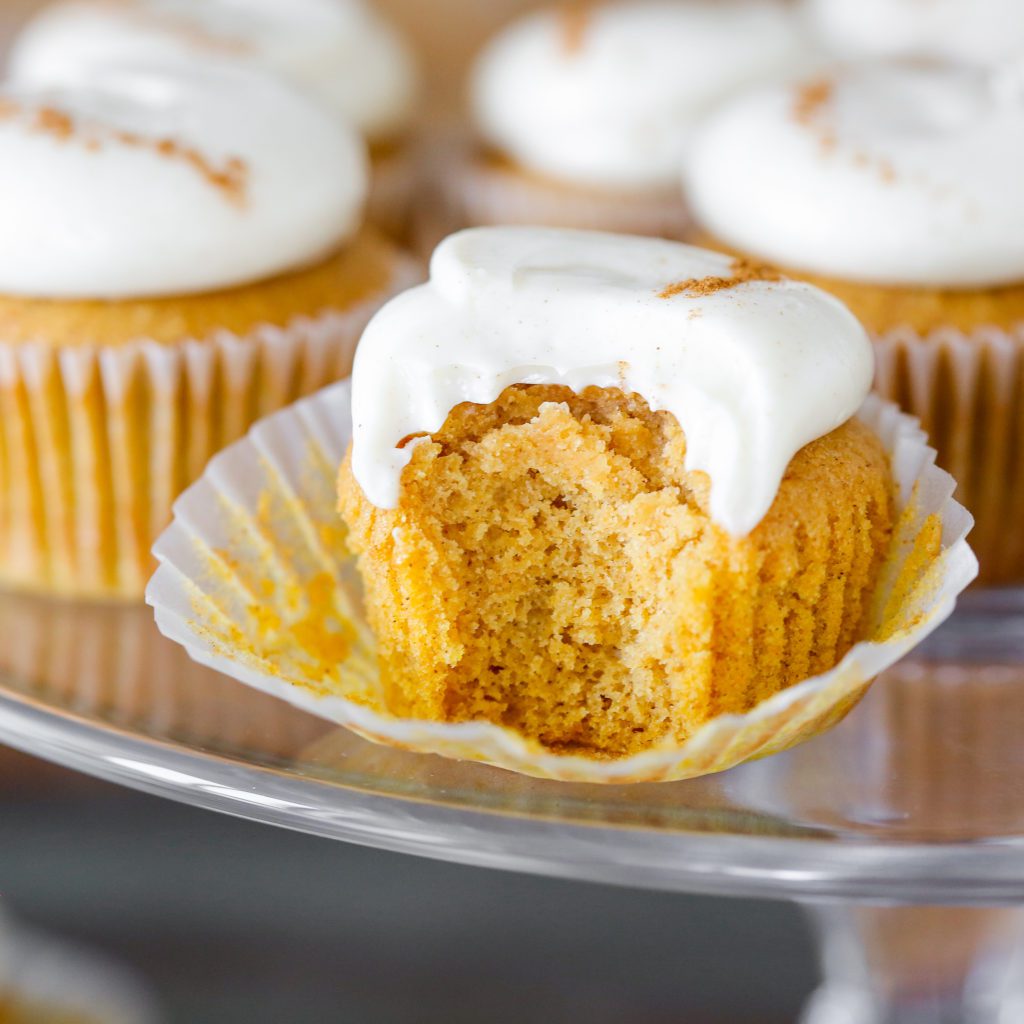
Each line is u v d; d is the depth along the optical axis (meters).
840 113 0.48
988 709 0.42
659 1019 0.50
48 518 0.47
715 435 0.40
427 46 0.72
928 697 0.42
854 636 0.42
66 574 0.47
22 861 0.52
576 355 0.40
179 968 0.51
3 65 0.66
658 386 0.40
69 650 0.44
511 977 0.51
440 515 0.41
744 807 0.39
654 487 0.41
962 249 0.46
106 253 0.45
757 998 0.50
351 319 0.47
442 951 0.51
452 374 0.40
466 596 0.42
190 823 0.52
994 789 0.40
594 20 0.58
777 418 0.40
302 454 0.43
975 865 0.38
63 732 0.41
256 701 0.42
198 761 0.40
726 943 0.50
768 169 0.47
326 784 0.39
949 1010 0.46
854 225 0.46
